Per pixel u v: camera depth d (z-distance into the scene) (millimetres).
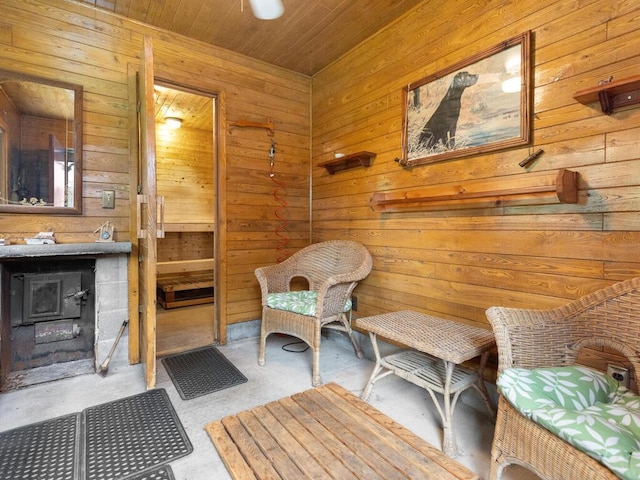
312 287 2836
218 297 2934
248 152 3039
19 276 2207
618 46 1438
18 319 2215
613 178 1455
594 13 1504
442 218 2154
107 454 1492
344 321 2480
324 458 1433
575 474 934
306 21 2488
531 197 1711
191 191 4859
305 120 3361
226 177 2922
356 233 2854
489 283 1907
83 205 2328
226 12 2383
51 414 1805
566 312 1396
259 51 2908
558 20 1618
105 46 2385
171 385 2150
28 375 2197
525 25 1743
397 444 1529
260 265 3133
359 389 2119
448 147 2098
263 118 3109
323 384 2160
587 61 1524
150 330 2072
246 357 2643
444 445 1517
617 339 1284
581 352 1543
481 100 1917
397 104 2469
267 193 3154
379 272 2621
